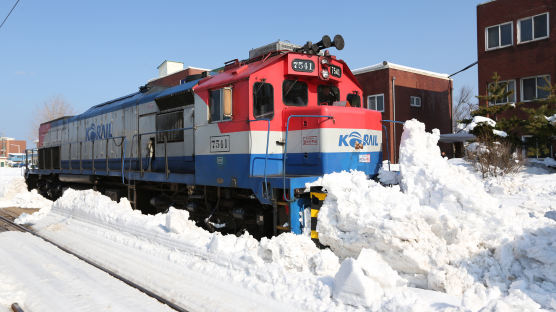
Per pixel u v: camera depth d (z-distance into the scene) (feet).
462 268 13.92
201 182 24.66
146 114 31.68
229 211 24.09
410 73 74.02
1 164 201.57
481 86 64.59
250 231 23.57
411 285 14.74
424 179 18.21
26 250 22.71
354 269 12.69
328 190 17.99
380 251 15.58
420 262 14.52
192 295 14.58
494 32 62.90
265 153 21.53
